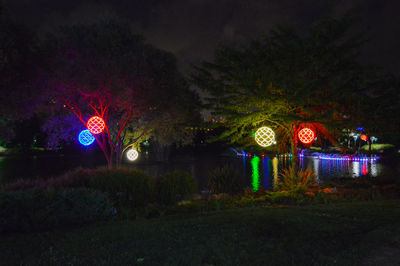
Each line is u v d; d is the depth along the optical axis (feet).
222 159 152.05
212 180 43.96
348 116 39.55
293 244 16.33
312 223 20.63
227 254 14.98
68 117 56.49
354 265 13.20
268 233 18.56
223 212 26.25
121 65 42.27
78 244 17.10
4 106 37.73
